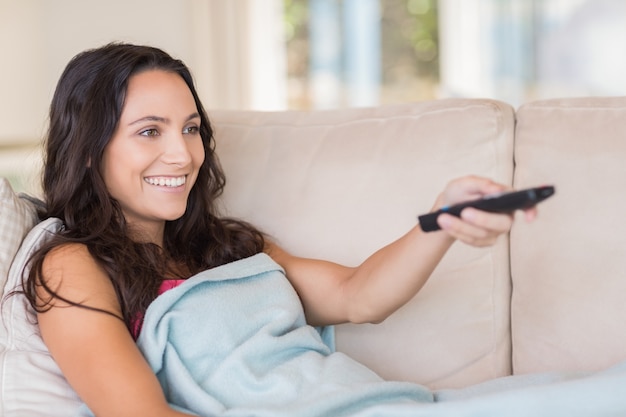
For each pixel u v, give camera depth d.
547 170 1.34
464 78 3.64
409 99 3.68
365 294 1.31
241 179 1.55
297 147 1.52
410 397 1.23
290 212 1.49
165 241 1.48
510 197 0.93
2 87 3.34
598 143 1.32
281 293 1.35
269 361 1.25
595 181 1.30
